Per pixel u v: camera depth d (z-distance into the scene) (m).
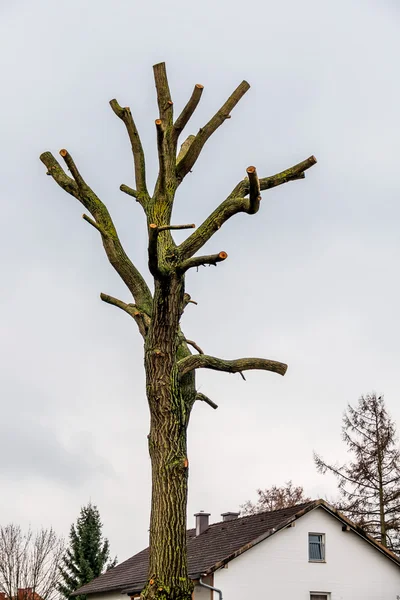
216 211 11.88
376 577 29.69
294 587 28.23
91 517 52.97
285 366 12.74
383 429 40.78
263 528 29.17
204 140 12.88
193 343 13.22
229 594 27.22
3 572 39.72
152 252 11.14
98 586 37.25
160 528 11.29
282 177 12.41
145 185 13.28
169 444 11.59
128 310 12.65
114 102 13.47
